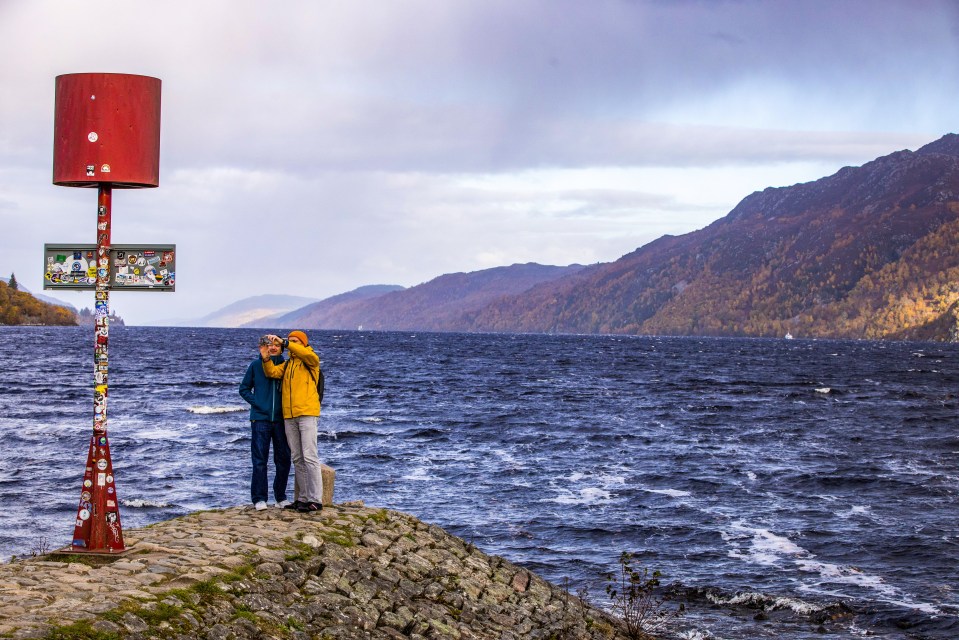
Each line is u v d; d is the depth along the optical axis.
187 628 6.84
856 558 17.91
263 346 10.61
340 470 26.88
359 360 100.75
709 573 16.73
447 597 9.66
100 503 8.38
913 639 13.55
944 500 23.78
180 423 37.00
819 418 44.66
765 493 24.50
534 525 20.27
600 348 171.38
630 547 18.58
